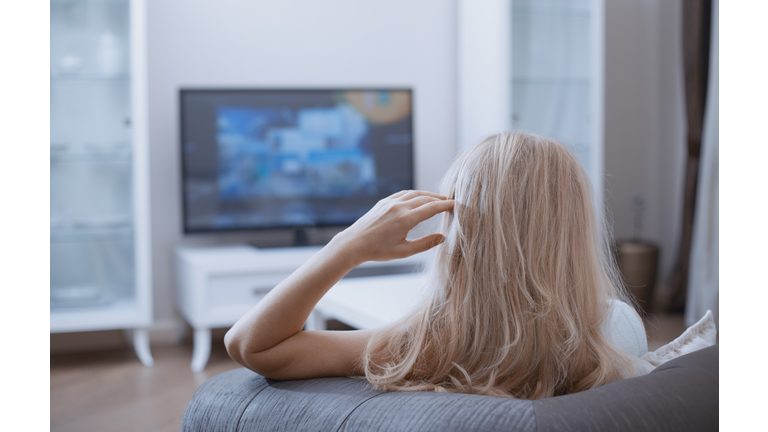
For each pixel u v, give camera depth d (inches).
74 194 124.8
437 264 28.6
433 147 161.2
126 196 126.5
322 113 145.6
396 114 150.6
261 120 141.4
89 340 136.2
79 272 125.4
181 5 139.3
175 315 141.9
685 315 156.6
